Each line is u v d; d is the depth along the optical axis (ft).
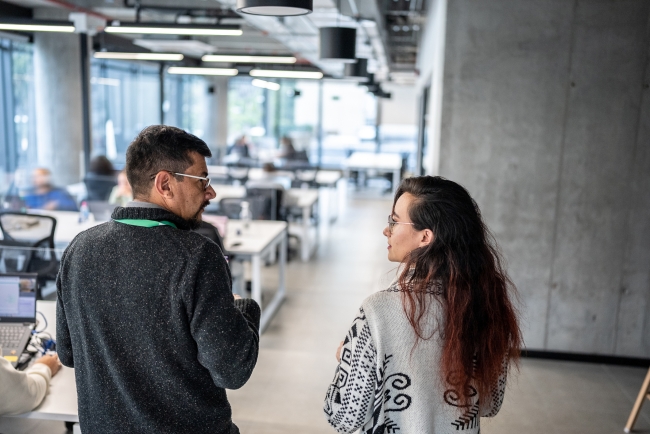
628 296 14.47
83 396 4.90
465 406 4.50
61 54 29.63
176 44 26.86
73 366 5.33
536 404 12.47
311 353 15.15
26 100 31.78
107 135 40.70
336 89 61.93
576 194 14.28
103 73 39.68
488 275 4.61
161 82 44.27
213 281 4.58
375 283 21.97
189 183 4.85
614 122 13.96
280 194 25.12
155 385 4.66
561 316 14.73
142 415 4.66
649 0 13.50
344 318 17.97
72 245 4.90
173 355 4.61
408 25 34.17
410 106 62.13
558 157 14.20
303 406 12.24
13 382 6.43
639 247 14.28
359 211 39.14
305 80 52.70
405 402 4.50
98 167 24.56
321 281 22.12
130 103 44.47
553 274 14.58
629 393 13.15
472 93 14.24
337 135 62.80
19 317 8.71
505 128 14.25
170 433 4.70
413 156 60.03
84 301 4.68
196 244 4.63
